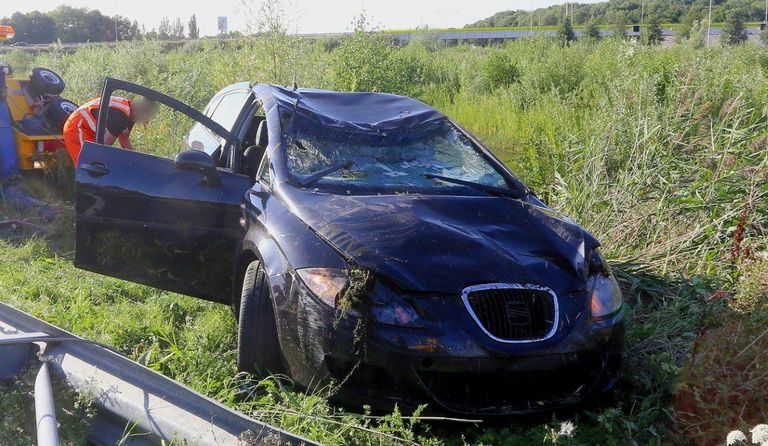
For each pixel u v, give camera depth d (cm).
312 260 385
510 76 1877
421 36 3966
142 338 476
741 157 662
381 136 509
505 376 361
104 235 499
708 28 2425
